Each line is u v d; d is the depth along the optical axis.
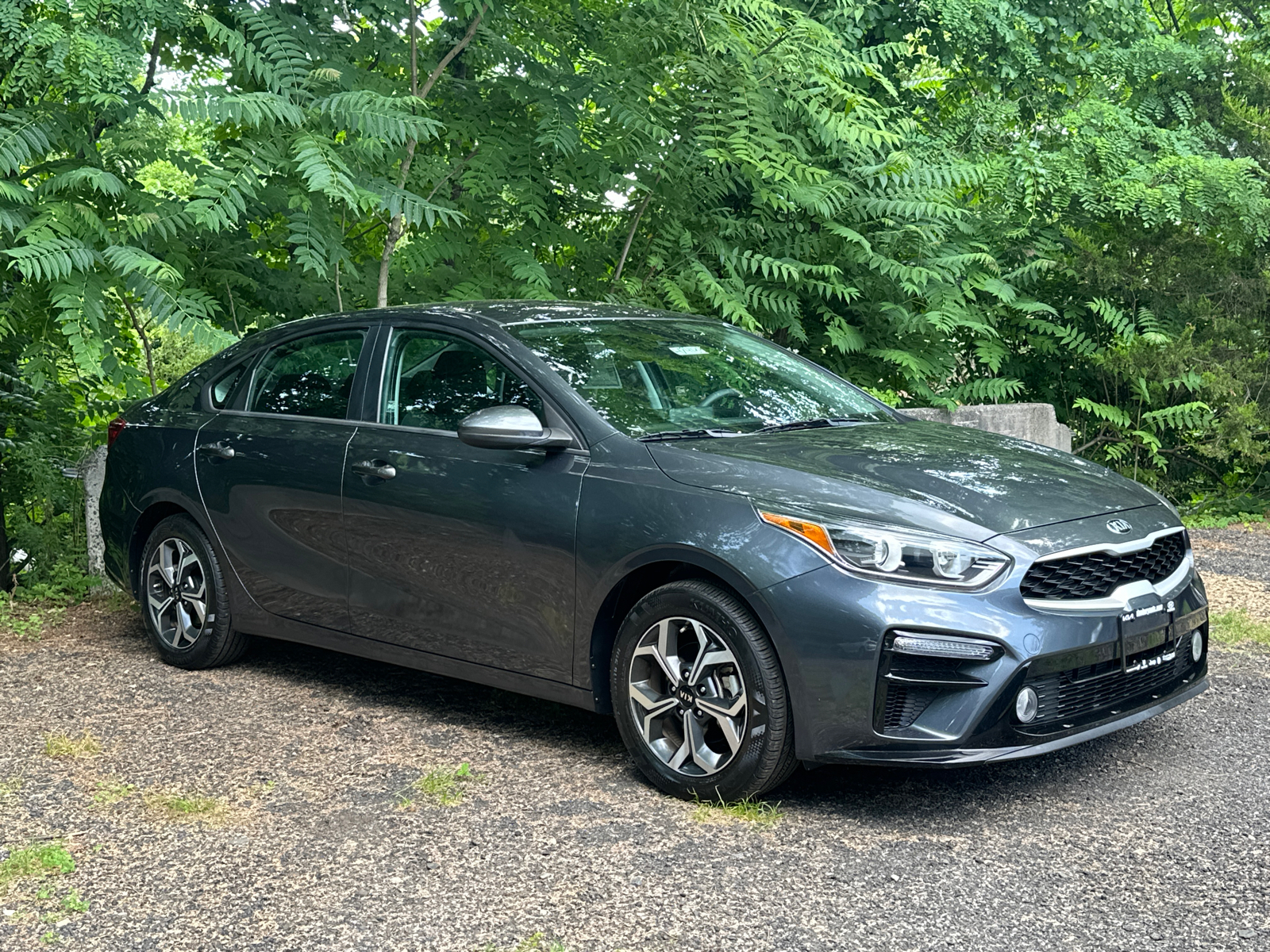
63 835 3.81
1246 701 5.09
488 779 4.26
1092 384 11.08
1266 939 3.05
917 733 3.62
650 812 3.93
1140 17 12.25
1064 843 3.66
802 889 3.36
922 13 11.00
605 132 8.66
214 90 6.79
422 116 7.79
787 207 8.73
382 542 4.78
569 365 4.56
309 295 8.41
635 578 4.14
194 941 3.11
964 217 9.98
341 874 3.50
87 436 7.70
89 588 7.16
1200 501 10.64
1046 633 3.66
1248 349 10.41
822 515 3.76
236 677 5.59
